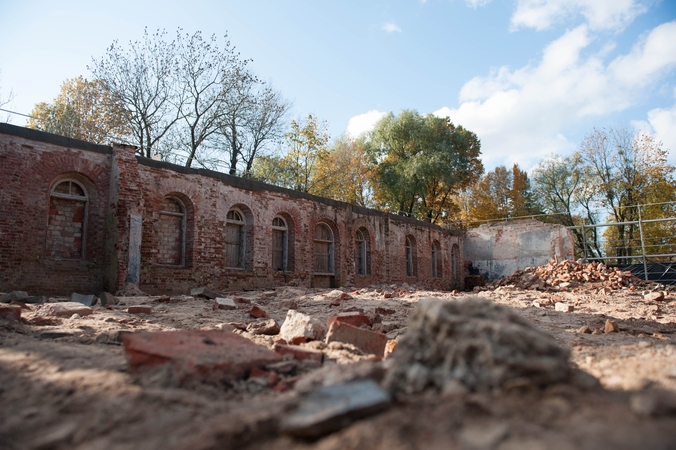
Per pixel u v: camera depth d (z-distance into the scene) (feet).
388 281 83.56
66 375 13.21
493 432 7.38
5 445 9.11
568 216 133.59
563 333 26.66
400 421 8.02
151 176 48.34
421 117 133.59
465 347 9.97
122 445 8.76
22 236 40.19
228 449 8.17
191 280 51.11
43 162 41.93
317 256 70.23
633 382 11.51
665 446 6.67
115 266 44.06
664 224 110.22
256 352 15.16
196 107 92.38
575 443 6.88
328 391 9.59
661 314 38.50
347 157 126.93
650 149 111.96
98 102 85.92
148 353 13.20
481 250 106.52
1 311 23.24
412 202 128.06
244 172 97.81
